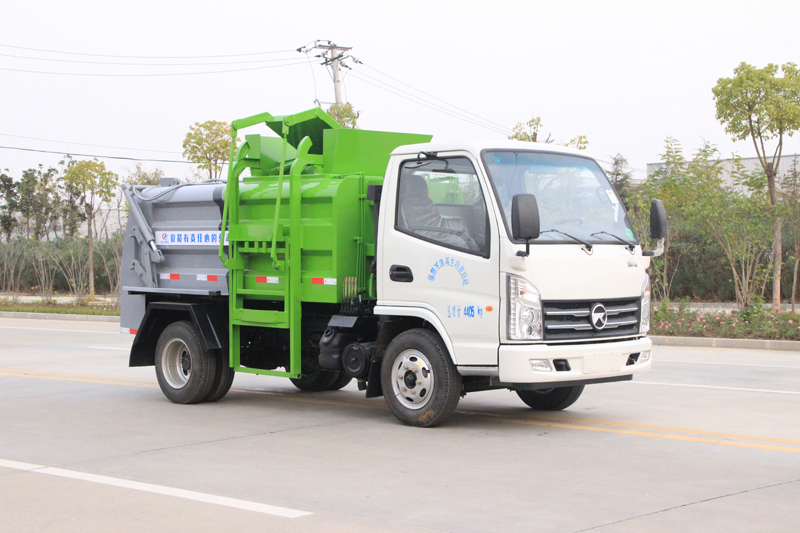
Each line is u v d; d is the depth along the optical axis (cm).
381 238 852
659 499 565
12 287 3797
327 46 3428
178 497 582
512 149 809
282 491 596
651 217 863
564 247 776
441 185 812
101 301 3281
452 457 702
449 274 794
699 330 1758
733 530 496
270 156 996
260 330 1014
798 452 713
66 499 581
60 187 4178
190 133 3067
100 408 989
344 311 897
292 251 907
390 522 519
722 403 971
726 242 1939
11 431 843
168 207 1057
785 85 2220
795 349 1573
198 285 1024
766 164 2295
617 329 814
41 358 1558
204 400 1018
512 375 750
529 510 541
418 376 826
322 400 1051
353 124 3309
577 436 787
